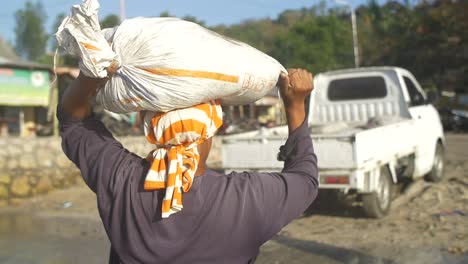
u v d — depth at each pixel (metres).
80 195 9.77
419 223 6.41
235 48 1.50
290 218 1.52
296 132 1.67
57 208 8.70
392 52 34.88
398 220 6.65
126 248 1.48
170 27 1.44
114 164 1.57
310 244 5.79
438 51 31.45
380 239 5.83
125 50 1.42
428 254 5.21
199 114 1.45
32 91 16.20
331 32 38.47
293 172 1.59
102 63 1.40
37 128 18.81
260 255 5.46
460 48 30.58
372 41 38.06
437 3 32.25
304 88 1.63
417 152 8.16
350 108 8.90
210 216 1.43
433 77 33.12
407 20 34.56
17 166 9.94
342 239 5.92
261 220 1.46
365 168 6.29
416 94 9.02
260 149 6.78
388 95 8.56
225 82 1.45
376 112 8.69
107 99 1.53
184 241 1.43
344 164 6.20
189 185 1.42
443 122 23.30
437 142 9.20
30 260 5.65
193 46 1.41
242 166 6.92
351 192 7.14
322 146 6.32
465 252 5.19
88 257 5.75
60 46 1.44
